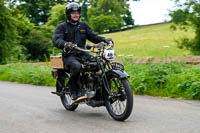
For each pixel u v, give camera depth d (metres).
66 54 5.39
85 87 5.24
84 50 5.05
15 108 6.02
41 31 38.69
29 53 37.38
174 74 8.04
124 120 4.85
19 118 5.12
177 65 9.01
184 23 17.64
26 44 37.09
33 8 47.94
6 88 9.53
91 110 5.77
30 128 4.46
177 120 4.79
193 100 6.64
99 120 4.90
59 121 4.89
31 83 10.88
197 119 4.85
